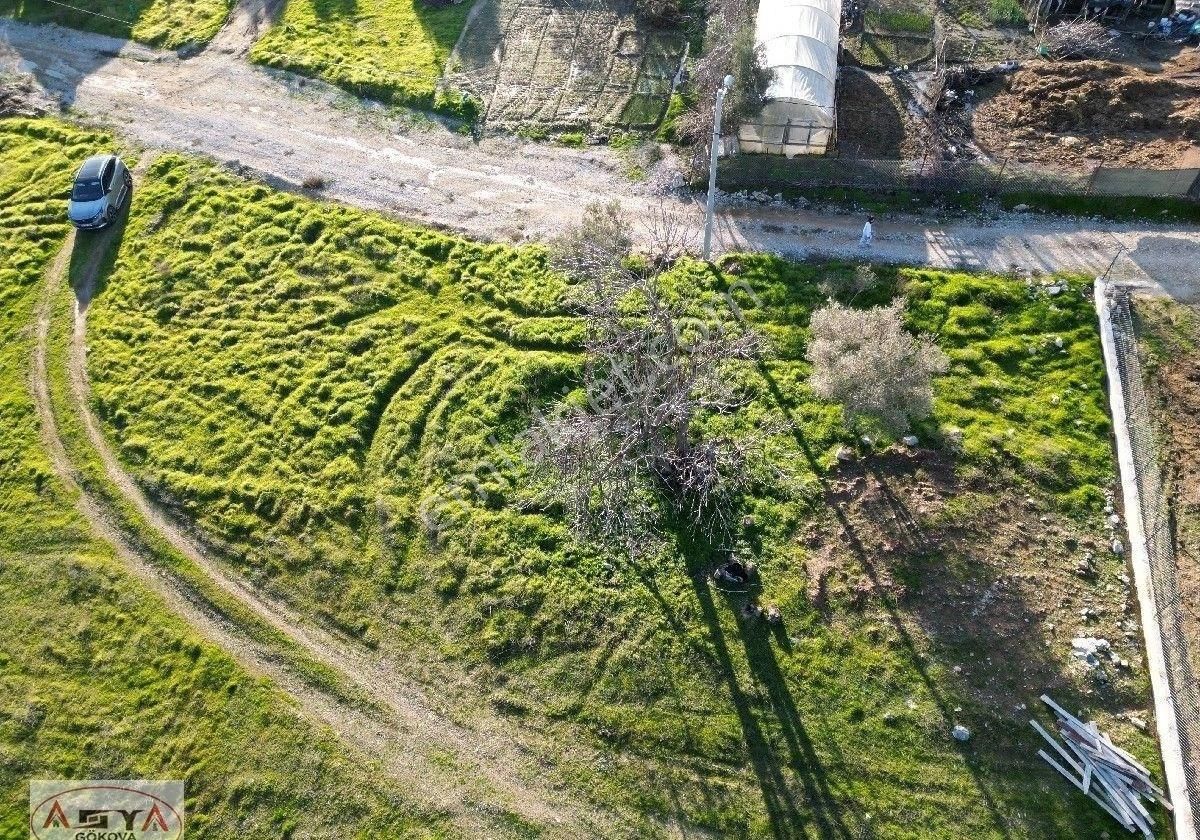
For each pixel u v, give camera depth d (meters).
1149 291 28.20
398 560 24.31
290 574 24.41
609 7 40.81
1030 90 34.09
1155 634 21.48
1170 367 26.53
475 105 36.50
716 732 20.95
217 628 23.61
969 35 37.34
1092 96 33.12
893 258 29.92
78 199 32.94
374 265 31.11
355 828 20.30
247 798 20.86
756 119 31.95
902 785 20.11
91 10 42.44
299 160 35.00
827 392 22.91
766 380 26.88
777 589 22.92
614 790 20.47
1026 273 29.09
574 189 33.38
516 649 22.48
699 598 22.92
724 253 30.42
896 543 23.48
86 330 30.34
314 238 32.19
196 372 28.72
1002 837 19.30
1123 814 19.16
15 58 40.59
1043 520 23.83
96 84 39.12
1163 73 34.31
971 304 28.34
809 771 20.41
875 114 34.59
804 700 21.30
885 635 22.09
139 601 24.12
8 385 29.12
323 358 28.67
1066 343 27.28
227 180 34.31
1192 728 20.12
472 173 34.25
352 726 21.73
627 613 22.72
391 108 37.03
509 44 39.28
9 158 36.12
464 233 31.89
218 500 25.84
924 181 31.38
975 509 23.97
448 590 23.53
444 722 21.69
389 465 26.09
